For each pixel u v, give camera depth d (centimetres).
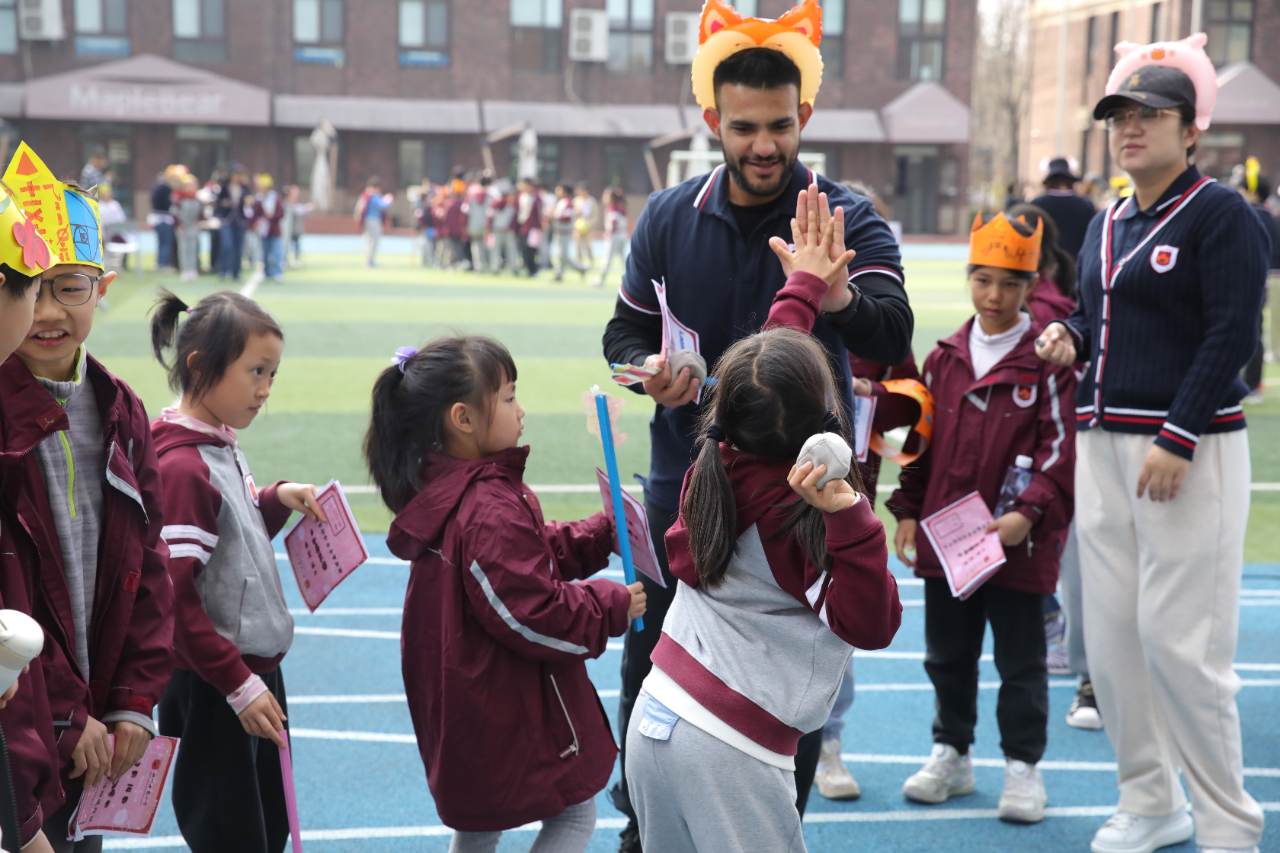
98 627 223
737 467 212
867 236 283
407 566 612
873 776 392
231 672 252
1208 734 311
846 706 375
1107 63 4531
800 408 204
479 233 2455
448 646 251
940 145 4131
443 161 4066
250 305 270
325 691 454
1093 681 337
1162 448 302
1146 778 332
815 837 347
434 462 265
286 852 329
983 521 341
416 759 396
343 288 2005
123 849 334
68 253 206
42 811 196
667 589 303
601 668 484
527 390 1090
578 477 779
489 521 248
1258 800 368
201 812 273
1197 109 307
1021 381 351
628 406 1042
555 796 255
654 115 4075
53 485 215
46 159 3781
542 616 244
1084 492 330
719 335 293
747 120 268
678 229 297
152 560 232
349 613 544
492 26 3991
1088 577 332
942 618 364
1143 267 311
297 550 292
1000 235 355
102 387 227
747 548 210
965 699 369
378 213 2545
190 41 3834
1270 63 4062
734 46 274
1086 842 344
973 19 4059
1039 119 5131
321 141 3591
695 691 209
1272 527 706
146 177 3844
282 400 1007
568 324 1581
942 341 375
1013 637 354
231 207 2067
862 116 4053
